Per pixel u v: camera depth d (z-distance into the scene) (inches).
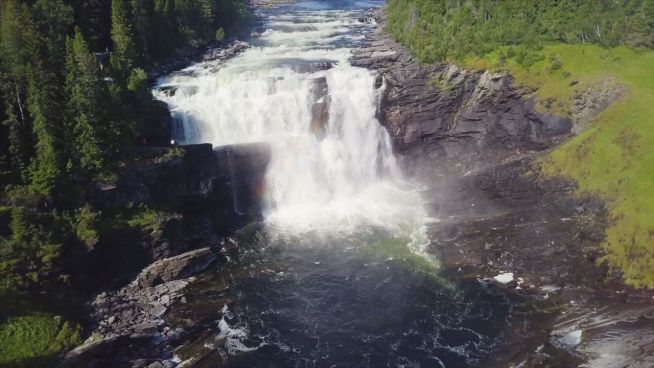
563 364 2222.0
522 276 2817.4
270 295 2726.4
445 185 3713.1
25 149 2679.6
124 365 2257.6
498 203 3348.9
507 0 4345.5
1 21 2984.7
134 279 2780.5
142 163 2967.5
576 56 3846.0
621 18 3966.5
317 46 4859.7
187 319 2536.9
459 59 3991.1
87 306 2564.0
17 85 2669.8
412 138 3988.7
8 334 2242.9
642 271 2655.0
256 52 4714.6
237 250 3100.4
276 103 3754.9
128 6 3897.6
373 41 5002.5
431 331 2475.4
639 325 2390.5
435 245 3100.4
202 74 3966.5
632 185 2992.1
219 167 3388.3
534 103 3693.4
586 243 2883.9
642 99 3403.1
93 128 2817.4
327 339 2447.1
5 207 2514.8
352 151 3900.1
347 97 3887.8
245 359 2327.8
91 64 2839.6
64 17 3437.5
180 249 2987.2
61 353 2253.9
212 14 5108.3
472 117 3905.0
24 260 2471.7
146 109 3302.2
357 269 2918.3
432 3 4709.6
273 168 3627.0
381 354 2352.4
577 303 2610.7
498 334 2442.2
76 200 2723.9
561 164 3289.9
